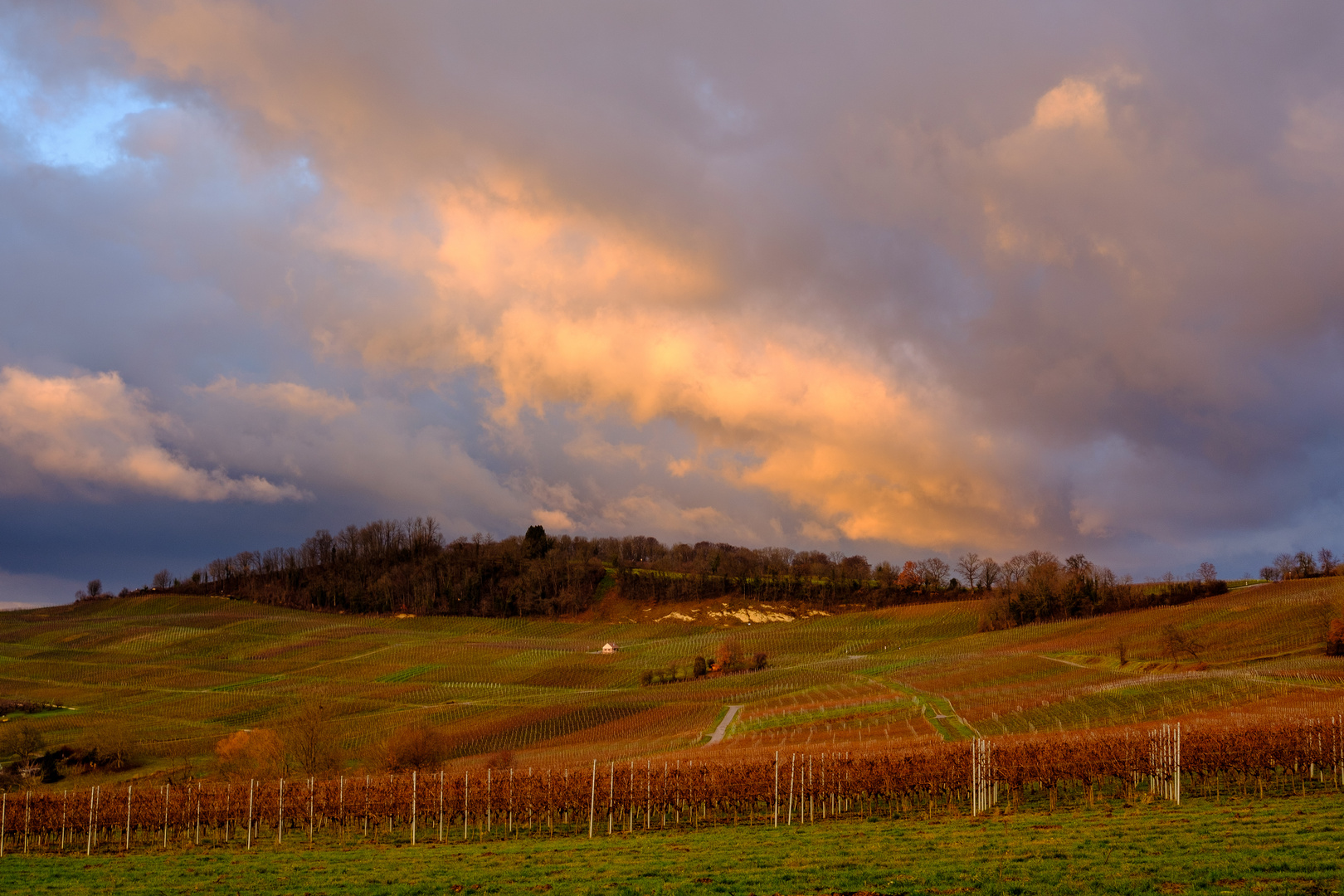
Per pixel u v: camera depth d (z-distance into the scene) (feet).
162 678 561.43
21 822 161.58
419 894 88.58
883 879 83.46
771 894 80.02
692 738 312.50
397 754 239.09
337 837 158.20
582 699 450.30
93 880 107.55
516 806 153.99
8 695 507.71
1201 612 494.18
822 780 150.71
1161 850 88.38
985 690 349.82
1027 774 142.72
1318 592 477.77
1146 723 222.69
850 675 452.35
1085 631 516.73
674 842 120.16
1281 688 256.93
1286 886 71.72
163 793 168.04
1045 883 78.28
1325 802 116.78
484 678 548.31
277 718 433.89
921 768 148.15
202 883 102.12
